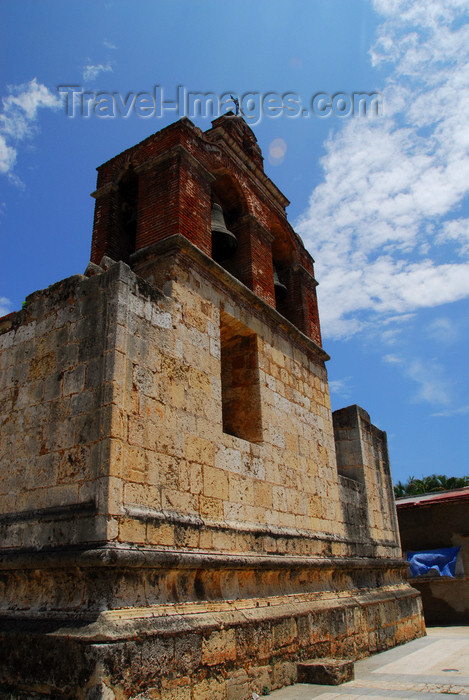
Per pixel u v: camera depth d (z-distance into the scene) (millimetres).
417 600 16391
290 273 15633
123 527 6875
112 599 6480
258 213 13906
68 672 5988
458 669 10141
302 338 13789
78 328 8281
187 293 9766
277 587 10055
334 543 12547
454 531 20578
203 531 8312
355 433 16391
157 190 10953
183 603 7582
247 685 7969
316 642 10133
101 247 11859
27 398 8484
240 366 11812
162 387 8406
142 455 7613
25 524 7543
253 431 11148
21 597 7203
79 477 7258
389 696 7844
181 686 6781
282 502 10969
